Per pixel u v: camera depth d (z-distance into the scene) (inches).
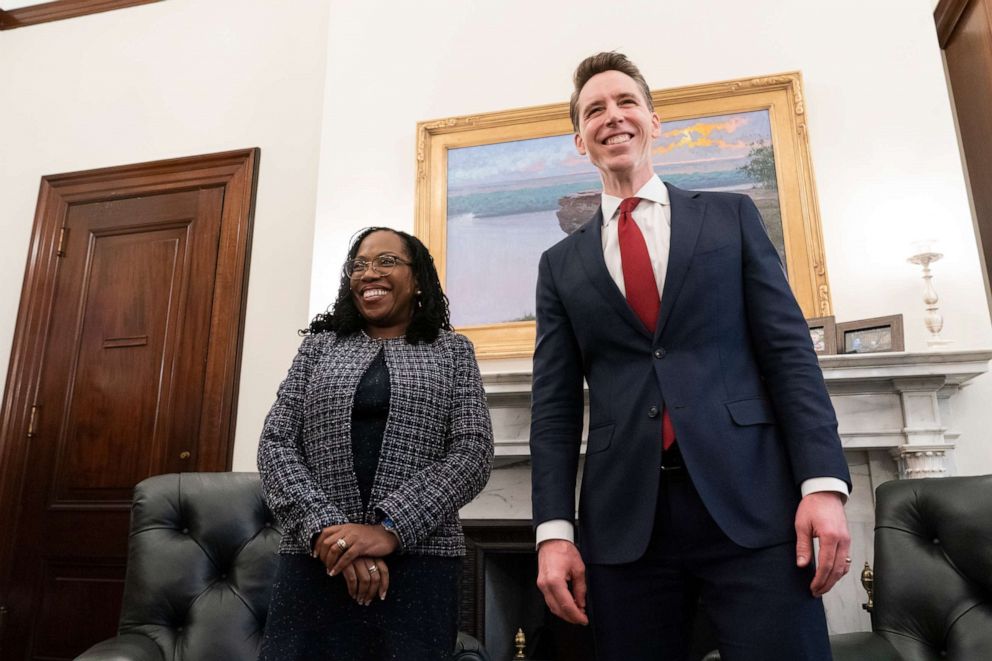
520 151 110.1
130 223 134.0
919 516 66.7
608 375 46.6
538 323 51.6
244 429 119.0
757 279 45.0
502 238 107.2
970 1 106.5
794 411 41.1
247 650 67.1
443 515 50.4
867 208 96.1
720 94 104.3
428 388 55.6
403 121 115.4
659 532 42.0
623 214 49.4
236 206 129.3
